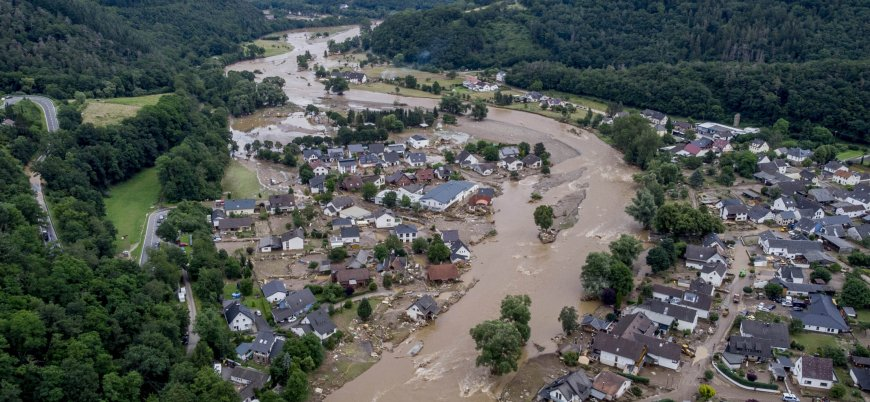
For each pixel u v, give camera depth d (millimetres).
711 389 98938
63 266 104625
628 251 140500
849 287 125250
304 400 100188
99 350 92375
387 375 108250
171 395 87750
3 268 98938
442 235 156750
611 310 126875
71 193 157000
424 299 127125
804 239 154875
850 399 99125
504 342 104250
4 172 140875
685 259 146875
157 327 101562
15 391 81000
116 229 155500
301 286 135125
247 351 109562
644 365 108625
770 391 101562
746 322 116312
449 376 107812
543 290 135625
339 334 117250
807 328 118312
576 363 109812
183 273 134250
